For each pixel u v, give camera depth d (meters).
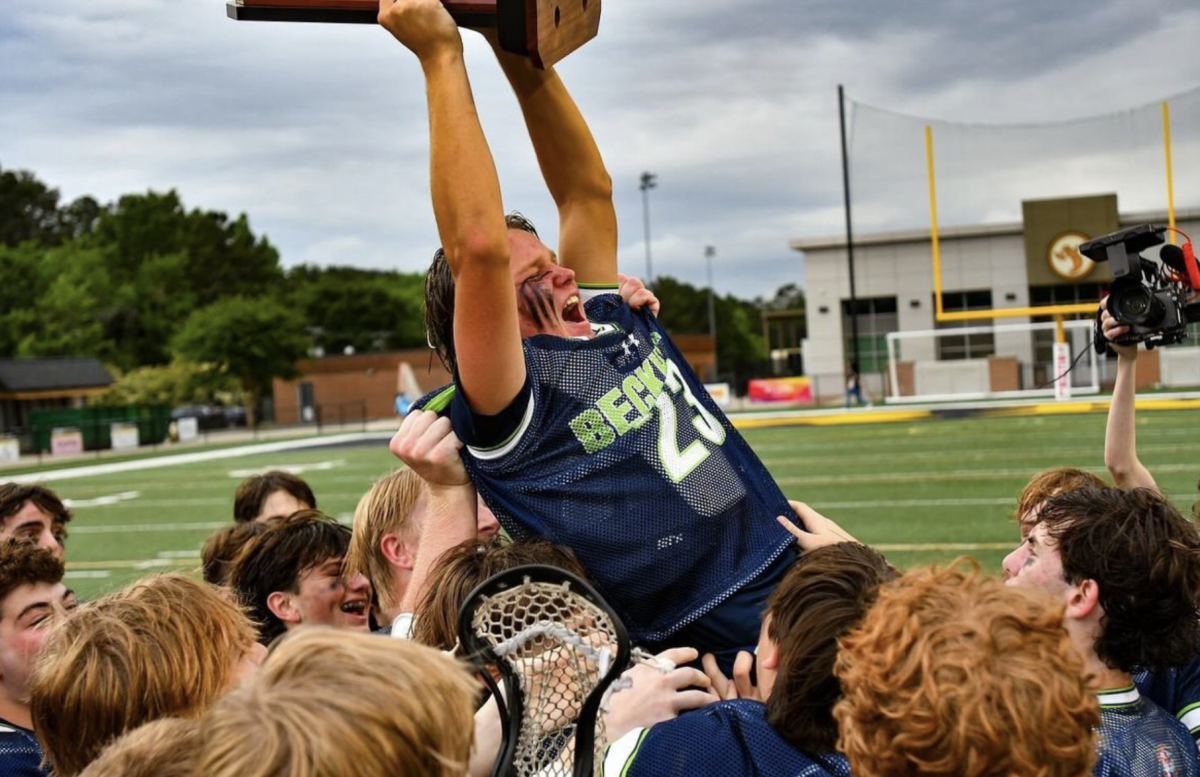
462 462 2.18
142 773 1.39
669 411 2.19
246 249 85.19
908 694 1.33
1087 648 2.16
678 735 1.77
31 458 34.62
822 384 38.88
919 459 17.78
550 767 1.59
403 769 1.13
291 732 1.10
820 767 1.71
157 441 39.53
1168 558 2.08
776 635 1.83
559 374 2.12
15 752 2.66
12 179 86.62
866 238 38.66
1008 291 37.09
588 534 2.04
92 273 64.88
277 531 3.47
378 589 3.25
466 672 1.28
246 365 48.84
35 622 2.77
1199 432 18.48
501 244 1.91
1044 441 18.97
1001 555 9.73
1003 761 1.28
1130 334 3.07
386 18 1.90
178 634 2.04
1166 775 2.06
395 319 78.19
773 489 2.40
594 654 1.56
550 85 2.42
